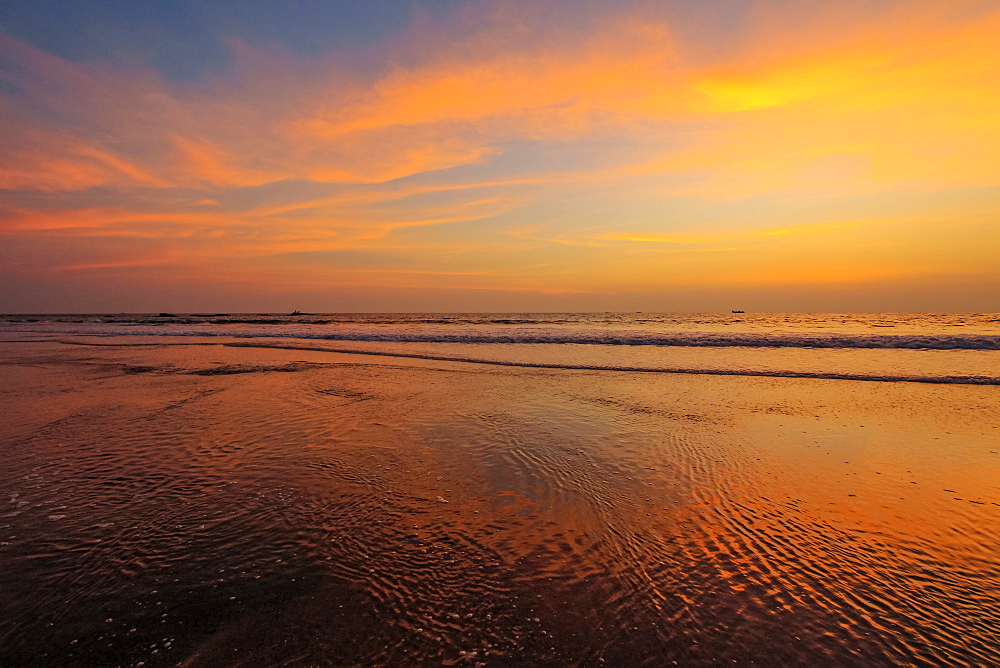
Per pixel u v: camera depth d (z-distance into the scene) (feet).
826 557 11.31
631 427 22.29
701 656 8.20
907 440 20.56
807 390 31.22
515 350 54.44
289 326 102.06
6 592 9.52
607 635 8.66
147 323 120.98
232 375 36.22
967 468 17.22
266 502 13.88
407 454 18.24
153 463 17.03
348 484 15.30
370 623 8.83
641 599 9.70
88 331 89.10
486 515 13.26
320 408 25.66
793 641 8.55
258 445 19.19
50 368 39.55
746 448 19.38
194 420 22.98
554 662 8.01
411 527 12.52
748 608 9.44
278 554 11.10
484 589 9.93
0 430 21.08
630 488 15.28
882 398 28.94
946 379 34.60
